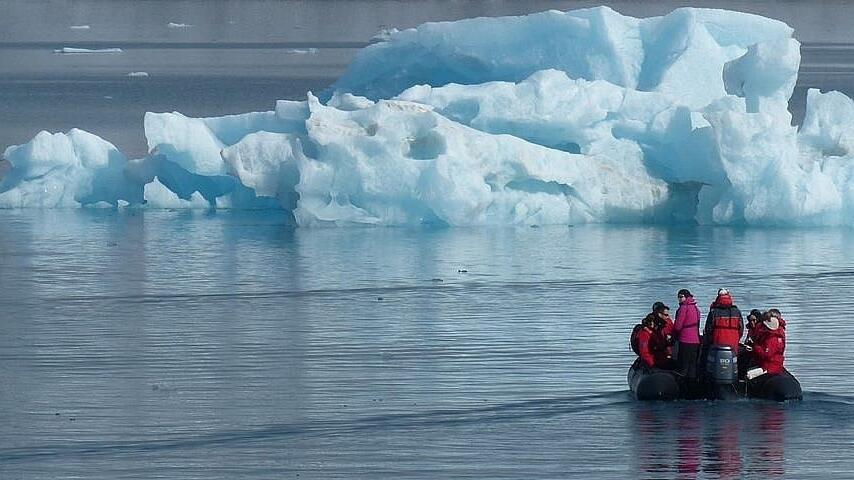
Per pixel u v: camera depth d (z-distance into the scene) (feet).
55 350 231.91
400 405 197.16
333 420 190.08
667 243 329.52
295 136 357.61
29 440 181.06
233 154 358.23
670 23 388.16
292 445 178.70
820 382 206.80
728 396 193.67
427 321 253.03
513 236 338.95
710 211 355.56
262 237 341.21
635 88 384.27
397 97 370.12
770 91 359.25
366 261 309.63
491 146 345.51
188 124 378.32
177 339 239.91
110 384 209.77
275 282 288.71
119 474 167.32
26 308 265.34
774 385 193.77
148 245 332.19
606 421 187.42
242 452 175.83
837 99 360.69
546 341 237.04
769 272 296.10
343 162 346.13
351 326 249.34
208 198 396.16
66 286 285.64
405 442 179.63
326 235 342.85
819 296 272.92
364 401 199.72
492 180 352.90
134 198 395.55
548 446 177.06
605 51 386.52
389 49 419.74
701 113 352.28
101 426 187.42
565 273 295.48
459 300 270.67
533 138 362.74
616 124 362.74
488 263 306.14
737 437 179.32
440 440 180.34
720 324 193.47
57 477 166.09
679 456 172.14
